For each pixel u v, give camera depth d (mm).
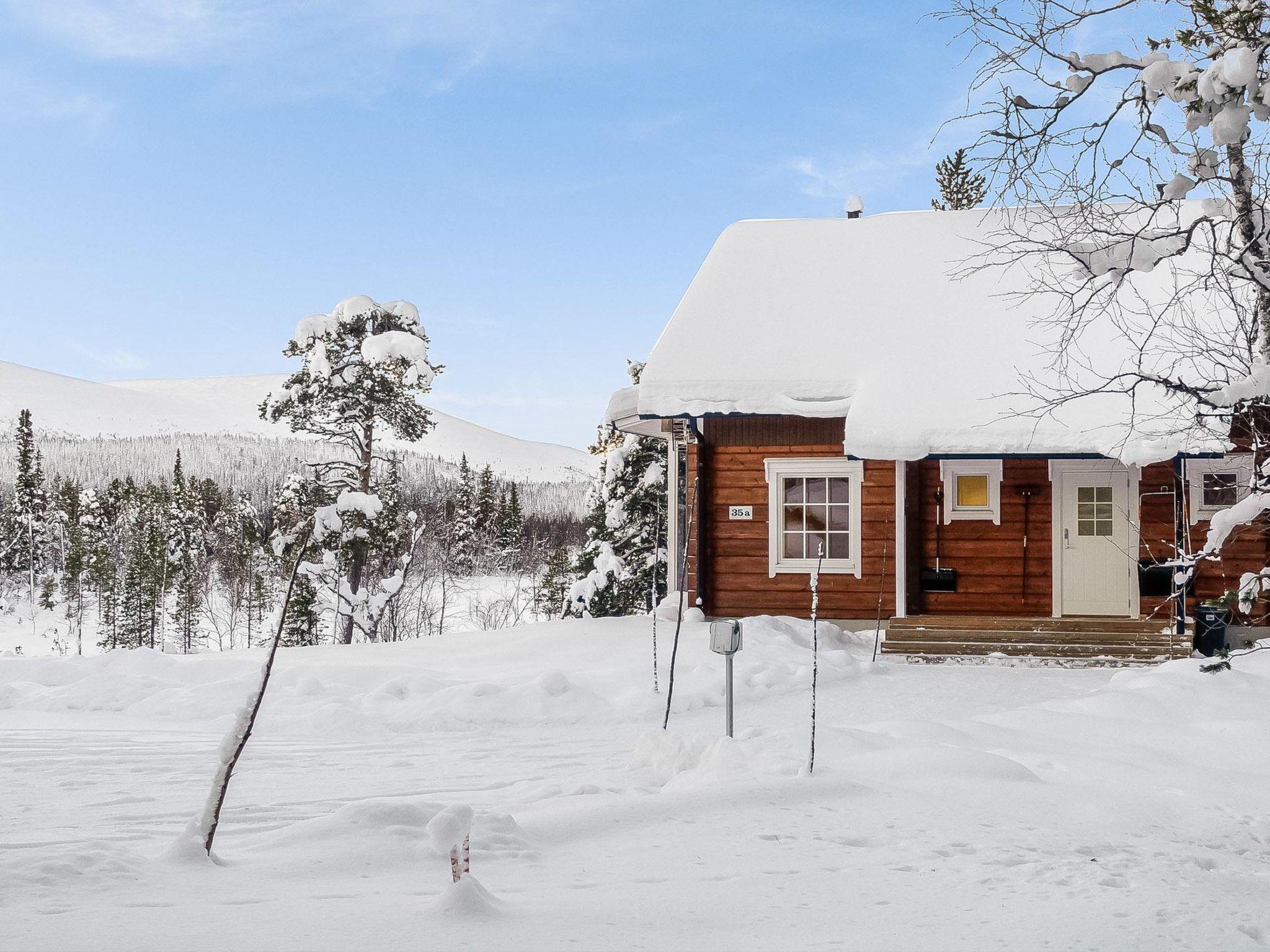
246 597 54688
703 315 20500
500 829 5414
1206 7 8133
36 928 3307
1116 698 11484
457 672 15000
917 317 19766
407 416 33000
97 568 65062
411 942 3322
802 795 6715
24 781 7879
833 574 18906
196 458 174125
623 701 12641
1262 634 16906
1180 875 5188
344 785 7875
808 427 18984
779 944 3652
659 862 5062
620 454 28438
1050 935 3906
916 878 4836
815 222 22875
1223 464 15688
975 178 10031
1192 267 18766
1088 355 17828
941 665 16625
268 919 3543
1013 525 18328
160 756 9258
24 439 75938
